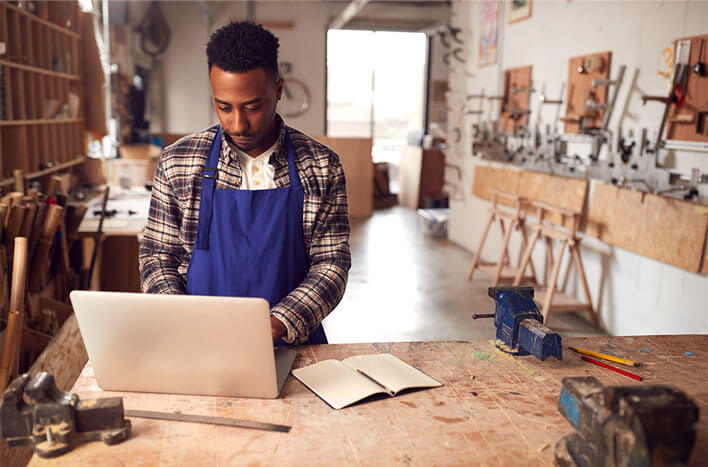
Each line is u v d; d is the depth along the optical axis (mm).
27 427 1007
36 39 3768
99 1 6902
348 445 1037
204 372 1175
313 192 1459
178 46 9062
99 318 1139
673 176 3143
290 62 9344
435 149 8570
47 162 3936
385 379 1264
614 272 3646
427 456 1009
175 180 1441
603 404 915
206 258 1431
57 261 3086
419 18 9531
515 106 4852
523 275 4297
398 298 4555
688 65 2945
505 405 1187
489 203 5539
